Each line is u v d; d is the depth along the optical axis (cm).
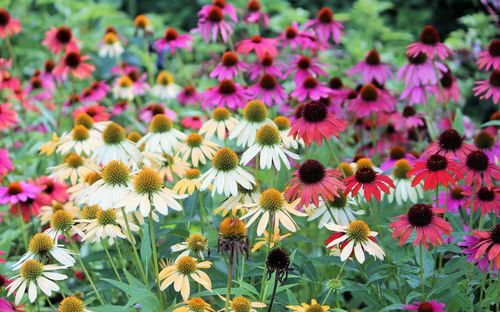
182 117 254
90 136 188
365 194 153
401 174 181
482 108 295
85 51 335
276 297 158
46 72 262
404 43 366
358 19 347
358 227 149
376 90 214
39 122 249
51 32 255
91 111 227
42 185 194
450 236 147
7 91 248
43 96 258
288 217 150
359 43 304
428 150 165
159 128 170
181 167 182
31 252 152
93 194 148
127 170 150
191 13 424
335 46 308
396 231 149
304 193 152
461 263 156
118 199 147
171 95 264
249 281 171
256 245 155
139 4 437
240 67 215
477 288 164
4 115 226
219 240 137
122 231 160
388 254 159
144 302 145
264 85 206
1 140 233
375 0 349
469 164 158
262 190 182
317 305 143
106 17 355
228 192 152
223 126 179
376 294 161
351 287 155
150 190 147
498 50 198
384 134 232
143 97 292
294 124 162
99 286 167
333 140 222
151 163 176
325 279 178
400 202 180
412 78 216
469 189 166
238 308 142
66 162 186
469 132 229
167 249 168
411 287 165
